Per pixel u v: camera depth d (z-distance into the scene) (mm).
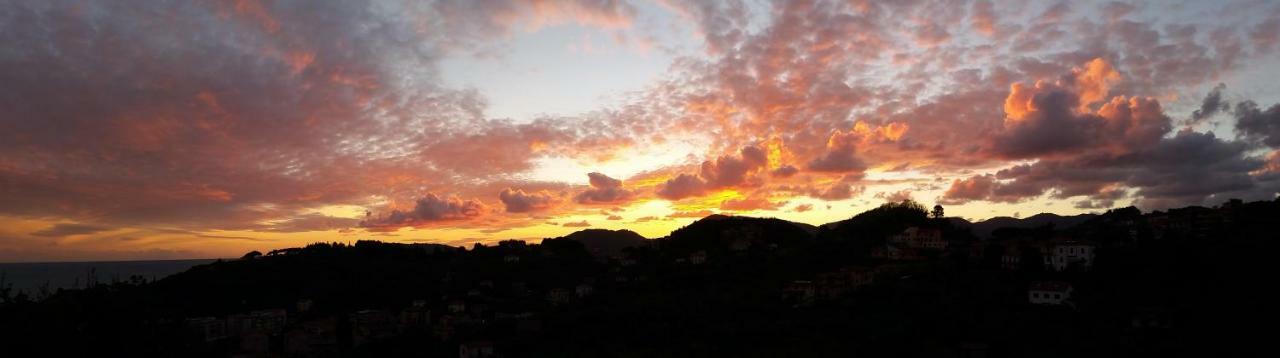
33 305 125312
